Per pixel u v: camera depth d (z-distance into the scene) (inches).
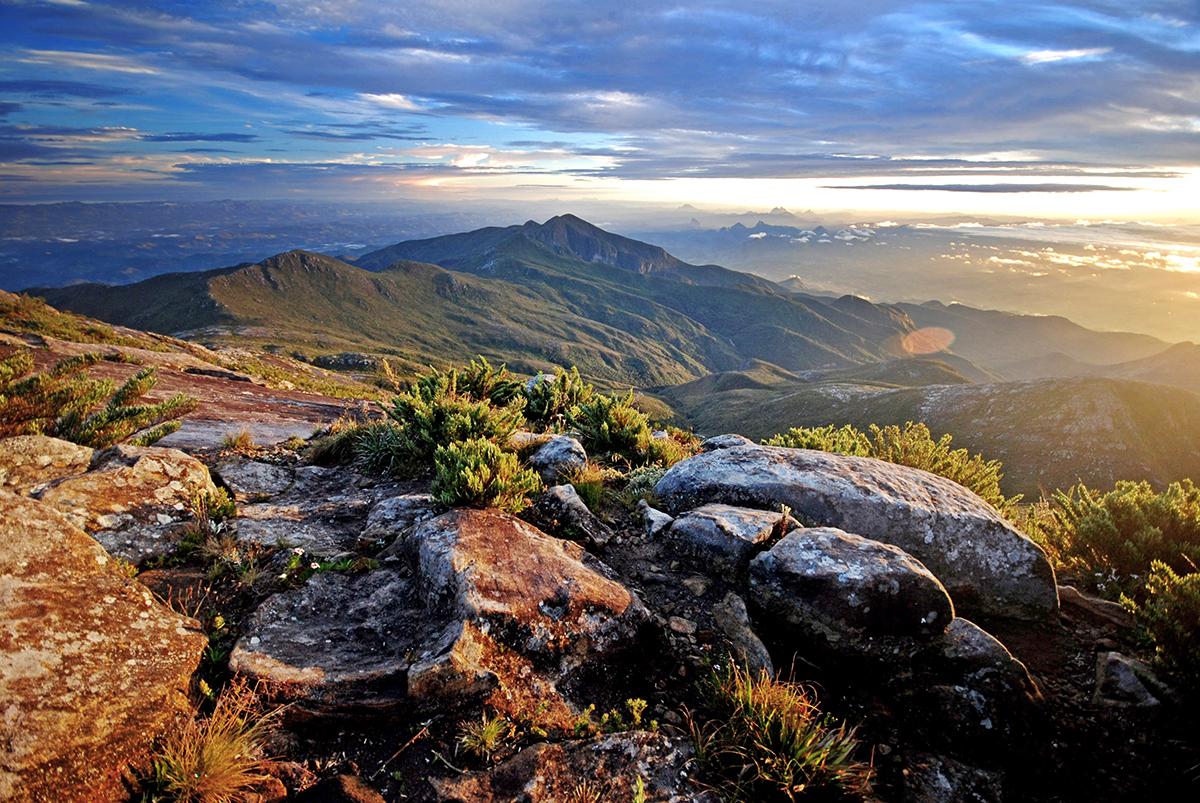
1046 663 222.7
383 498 302.4
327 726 159.9
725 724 170.7
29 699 127.4
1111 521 284.5
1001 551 253.9
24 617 142.6
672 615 220.5
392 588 213.2
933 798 167.0
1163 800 171.8
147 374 376.8
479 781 148.3
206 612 190.2
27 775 118.6
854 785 159.0
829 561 214.4
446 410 377.4
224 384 836.6
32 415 326.0
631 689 188.9
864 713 191.5
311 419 637.9
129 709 139.2
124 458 261.7
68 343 1063.0
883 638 202.1
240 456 366.6
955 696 189.9
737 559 241.1
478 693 168.2
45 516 171.6
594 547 254.8
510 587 196.4
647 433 424.8
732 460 315.3
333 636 186.4
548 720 169.0
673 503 309.1
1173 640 194.7
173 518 237.5
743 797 151.3
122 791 131.8
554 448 358.3
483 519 233.8
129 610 162.6
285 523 253.6
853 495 272.2
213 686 163.6
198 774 135.1
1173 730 187.0
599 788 149.3
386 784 147.7
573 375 595.2
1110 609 253.1
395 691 166.4
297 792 144.4
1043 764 180.5
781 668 202.5
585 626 192.7
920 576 206.1
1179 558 267.9
